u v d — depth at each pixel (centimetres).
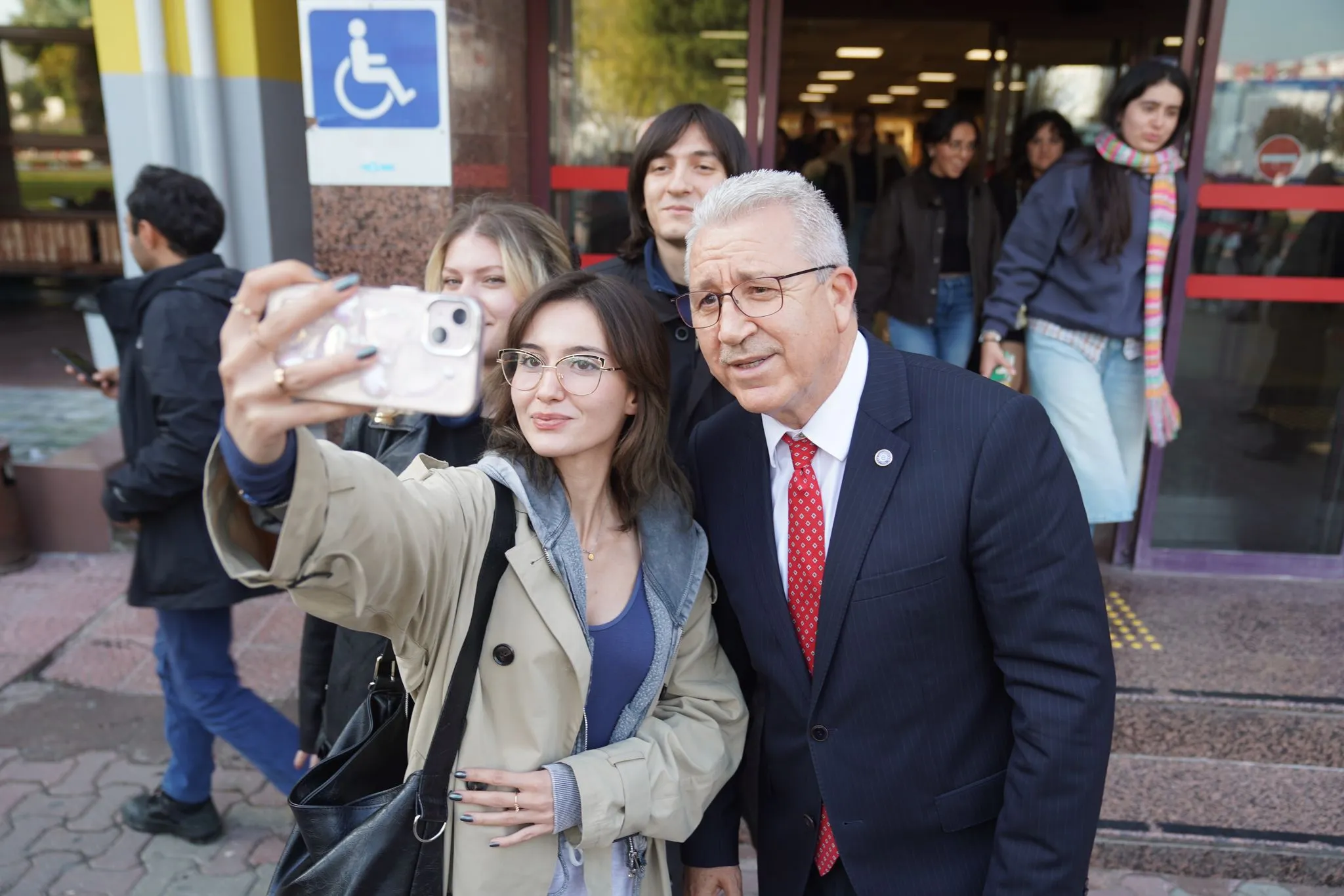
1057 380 342
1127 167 324
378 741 142
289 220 475
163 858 281
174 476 241
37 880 271
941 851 154
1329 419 385
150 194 253
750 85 408
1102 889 276
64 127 1130
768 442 158
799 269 134
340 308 91
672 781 147
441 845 134
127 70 437
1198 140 367
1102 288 330
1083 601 140
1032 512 139
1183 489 397
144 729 338
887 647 146
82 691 359
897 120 1361
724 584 163
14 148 1132
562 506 144
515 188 408
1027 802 139
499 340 192
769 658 157
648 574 153
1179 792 292
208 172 446
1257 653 329
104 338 517
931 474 143
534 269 191
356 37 334
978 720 151
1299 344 381
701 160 227
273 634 387
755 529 158
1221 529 399
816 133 732
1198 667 319
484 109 368
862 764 151
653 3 404
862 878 155
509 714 137
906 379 150
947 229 466
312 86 339
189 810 286
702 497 168
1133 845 282
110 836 288
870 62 1025
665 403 155
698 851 174
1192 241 377
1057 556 139
